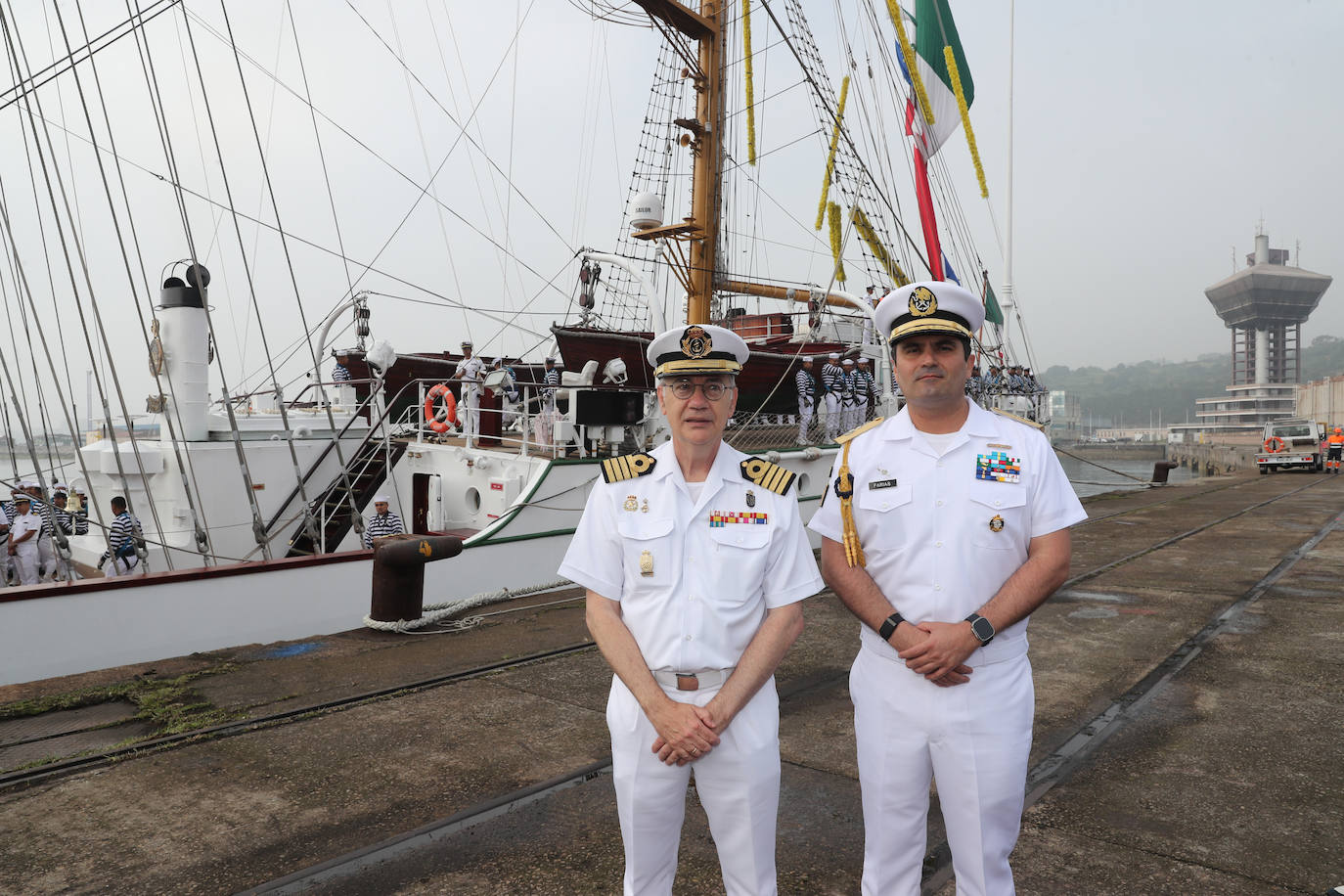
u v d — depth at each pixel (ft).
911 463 8.05
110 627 21.33
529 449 37.58
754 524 7.59
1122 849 10.82
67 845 11.31
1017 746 7.54
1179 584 29.35
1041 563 7.60
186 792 12.96
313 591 24.90
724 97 50.26
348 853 10.98
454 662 20.66
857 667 8.41
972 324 7.99
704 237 49.70
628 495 7.76
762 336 57.47
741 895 7.50
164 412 24.84
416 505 38.86
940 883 9.93
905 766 7.80
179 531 31.27
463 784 13.16
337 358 52.06
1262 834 11.19
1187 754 14.05
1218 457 286.25
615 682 7.96
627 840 7.59
